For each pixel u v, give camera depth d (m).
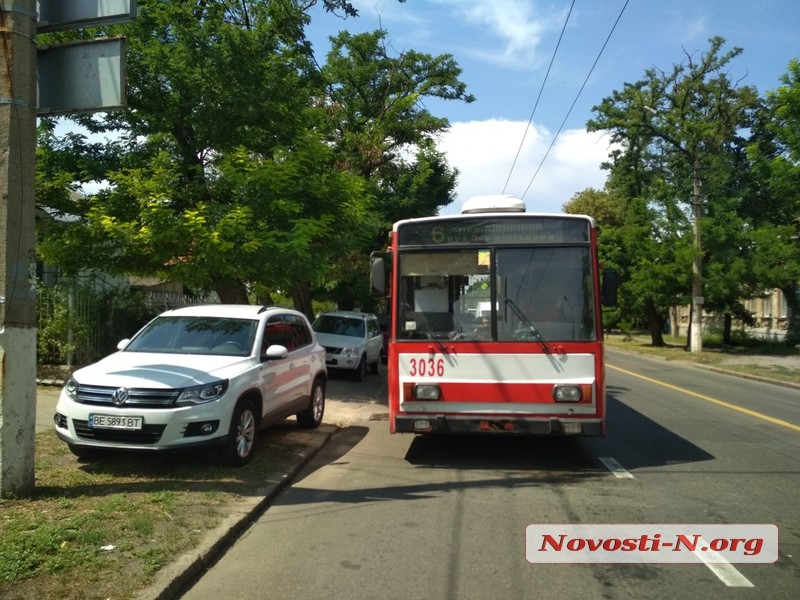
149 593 4.14
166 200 12.74
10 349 5.77
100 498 5.99
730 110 36.97
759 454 8.82
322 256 14.68
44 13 6.06
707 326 47.12
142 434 6.77
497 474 7.68
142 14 14.03
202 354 8.02
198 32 13.66
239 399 7.39
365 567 4.86
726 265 31.47
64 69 6.04
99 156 14.81
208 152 14.93
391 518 5.99
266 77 14.22
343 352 17.47
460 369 7.86
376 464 8.20
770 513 6.17
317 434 9.78
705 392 16.50
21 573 4.31
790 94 17.50
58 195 13.83
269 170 13.09
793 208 19.47
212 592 4.43
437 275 8.09
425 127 27.91
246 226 12.91
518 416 7.73
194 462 7.50
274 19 14.62
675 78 37.19
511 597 4.36
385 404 13.84
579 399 7.60
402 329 8.04
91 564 4.51
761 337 39.38
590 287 7.86
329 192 14.92
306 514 6.12
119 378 7.00
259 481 6.89
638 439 9.87
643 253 33.91
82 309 13.55
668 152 40.41
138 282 21.59
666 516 6.06
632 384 18.33
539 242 8.00
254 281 14.18
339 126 26.27
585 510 6.23
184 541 5.04
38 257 13.44
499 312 7.89
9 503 5.70
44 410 10.44
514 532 5.61
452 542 5.37
